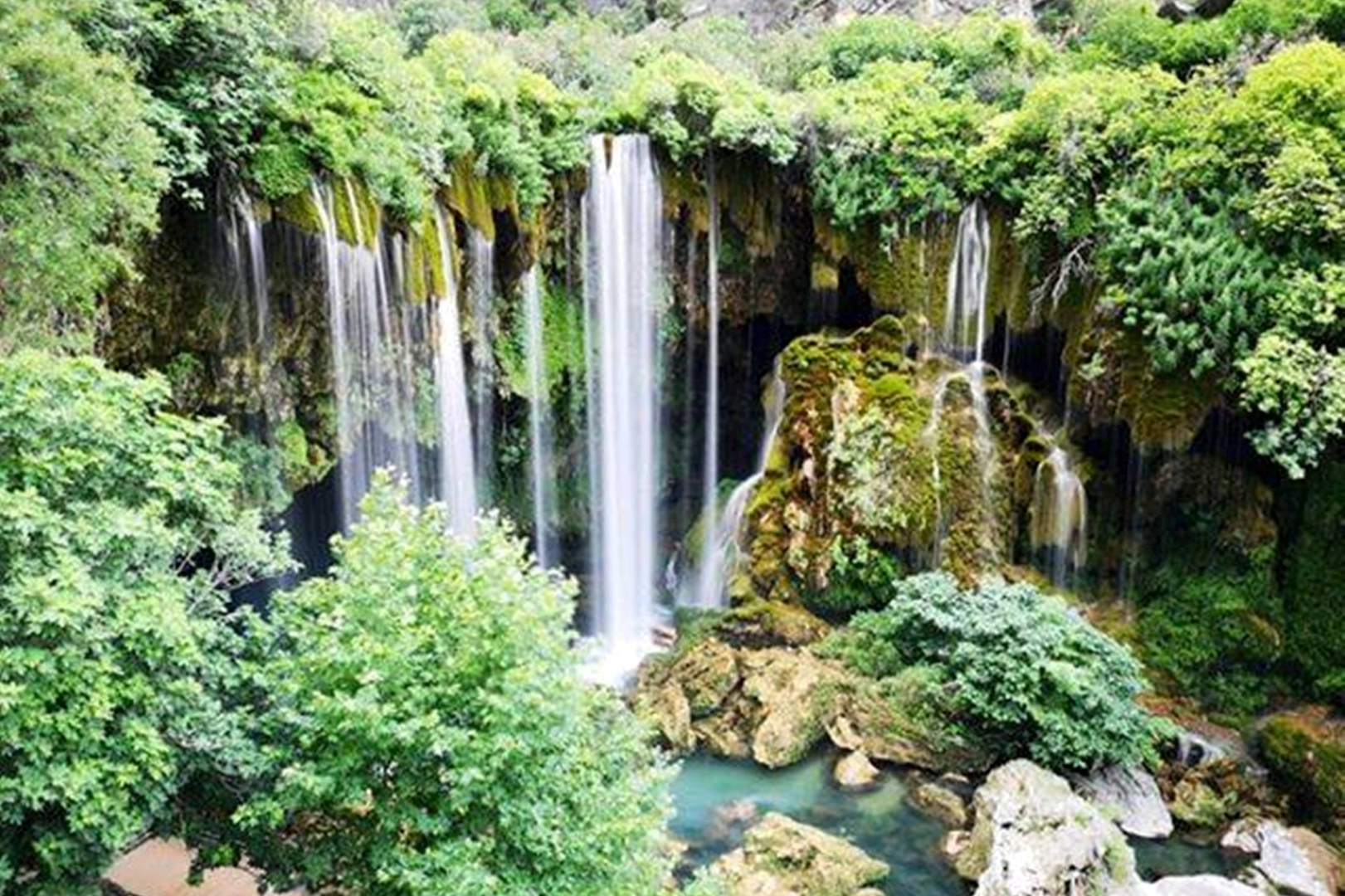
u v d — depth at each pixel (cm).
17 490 505
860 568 1388
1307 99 1167
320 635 593
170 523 598
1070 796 950
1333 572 1146
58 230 659
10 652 453
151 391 594
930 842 982
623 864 612
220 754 557
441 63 1279
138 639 507
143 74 832
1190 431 1212
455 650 581
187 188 850
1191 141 1248
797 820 1015
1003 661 1072
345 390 1098
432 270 1203
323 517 1192
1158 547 1311
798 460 1470
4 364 541
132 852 786
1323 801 1030
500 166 1305
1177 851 988
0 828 487
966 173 1441
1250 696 1191
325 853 586
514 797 564
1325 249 1126
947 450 1394
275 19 962
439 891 518
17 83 609
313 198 1006
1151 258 1212
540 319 1438
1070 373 1369
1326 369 1065
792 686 1182
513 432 1470
